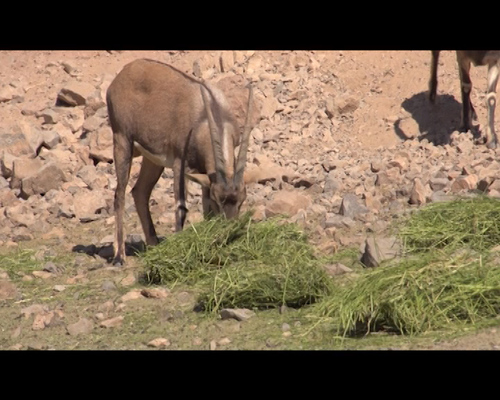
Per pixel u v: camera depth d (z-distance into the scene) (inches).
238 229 1203.2
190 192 1636.3
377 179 1582.2
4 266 1339.8
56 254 1401.3
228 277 1095.0
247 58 2182.6
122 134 1352.1
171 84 1305.4
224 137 1261.1
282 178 1657.2
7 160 1803.6
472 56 1750.7
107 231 1513.3
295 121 1950.1
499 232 1185.4
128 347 1002.1
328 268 1163.3
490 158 1636.3
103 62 2276.1
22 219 1566.2
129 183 1722.4
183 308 1104.2
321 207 1453.0
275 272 1090.7
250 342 976.9
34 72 2249.0
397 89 2018.9
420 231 1214.3
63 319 1113.4
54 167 1716.3
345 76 2086.6
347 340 951.0
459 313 966.4
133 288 1202.0
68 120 2003.0
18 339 1059.9
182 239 1217.4
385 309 963.3
